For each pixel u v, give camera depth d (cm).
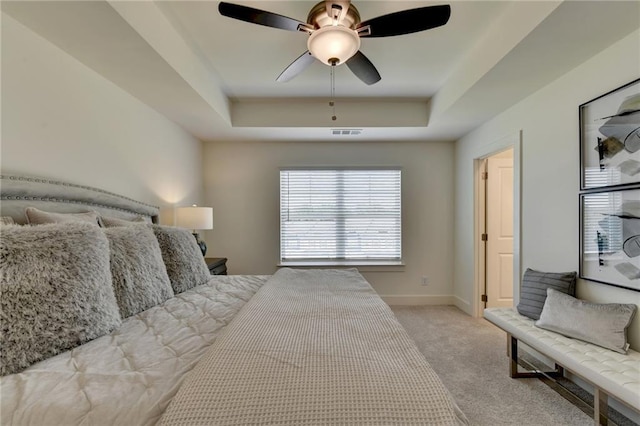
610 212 176
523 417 172
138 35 160
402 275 402
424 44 220
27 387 81
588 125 190
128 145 235
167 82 216
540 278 216
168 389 82
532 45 174
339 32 156
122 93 228
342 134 366
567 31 160
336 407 74
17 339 90
